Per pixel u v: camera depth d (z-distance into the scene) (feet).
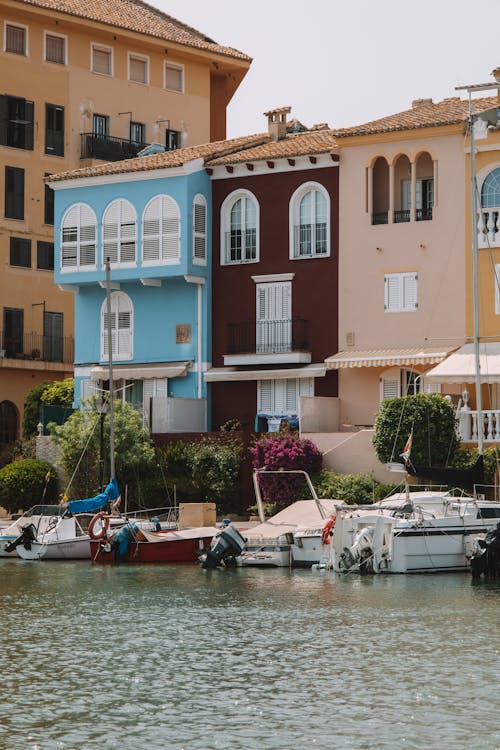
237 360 203.10
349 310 196.34
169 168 205.16
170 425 200.85
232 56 295.07
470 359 181.16
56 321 268.21
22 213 263.29
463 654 100.32
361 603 125.39
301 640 106.63
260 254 204.44
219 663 98.17
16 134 262.88
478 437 172.96
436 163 189.67
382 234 194.08
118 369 213.05
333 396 197.06
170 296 210.79
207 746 77.56
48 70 267.18
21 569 156.46
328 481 176.14
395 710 84.38
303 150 200.23
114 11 284.41
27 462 201.77
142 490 190.49
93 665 97.81
